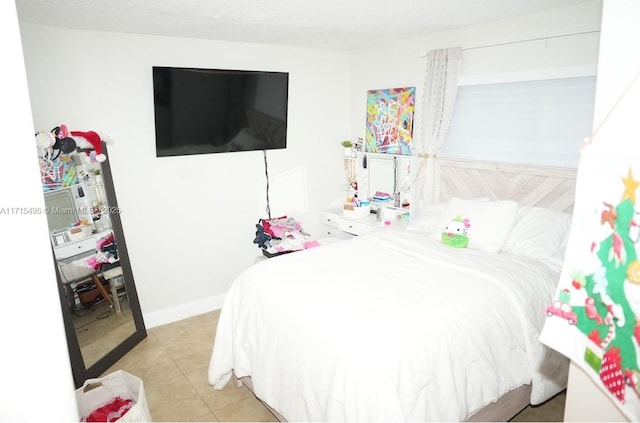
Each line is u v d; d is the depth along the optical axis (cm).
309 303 204
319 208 432
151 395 255
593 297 106
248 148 368
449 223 288
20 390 115
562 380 220
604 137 102
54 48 278
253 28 299
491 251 265
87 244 279
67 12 241
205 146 343
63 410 122
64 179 266
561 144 277
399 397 159
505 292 209
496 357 192
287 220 386
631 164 94
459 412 174
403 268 244
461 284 216
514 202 273
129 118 313
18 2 219
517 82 293
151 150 326
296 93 395
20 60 106
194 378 272
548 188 283
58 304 119
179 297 357
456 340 180
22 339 113
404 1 240
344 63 421
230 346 246
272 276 240
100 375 276
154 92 305
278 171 396
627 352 95
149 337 327
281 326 204
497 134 311
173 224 345
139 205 327
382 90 388
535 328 208
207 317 361
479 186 322
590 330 108
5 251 108
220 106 340
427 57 338
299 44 373
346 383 163
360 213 393
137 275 334
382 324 179
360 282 225
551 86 276
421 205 365
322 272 242
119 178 315
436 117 337
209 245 365
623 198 96
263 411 239
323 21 283
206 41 338
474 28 310
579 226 111
